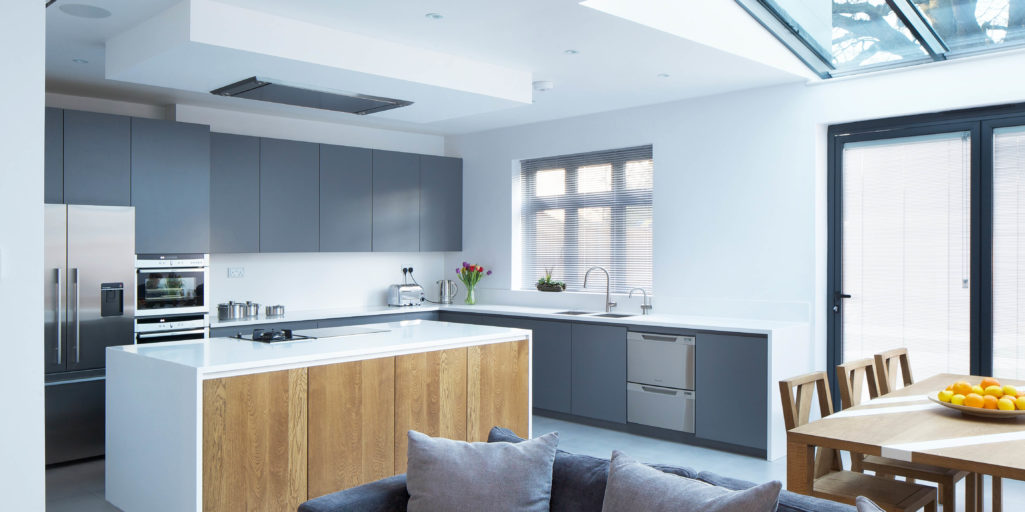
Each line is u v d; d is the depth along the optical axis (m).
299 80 4.31
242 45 3.68
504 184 7.21
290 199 6.17
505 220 7.20
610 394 5.66
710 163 5.71
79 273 4.82
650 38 4.18
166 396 3.33
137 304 5.11
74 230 4.79
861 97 4.94
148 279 5.18
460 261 7.63
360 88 4.51
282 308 6.27
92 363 4.89
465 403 4.27
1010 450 2.43
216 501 3.21
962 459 2.33
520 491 2.30
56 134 4.78
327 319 6.14
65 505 3.98
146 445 3.50
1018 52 4.29
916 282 4.84
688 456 4.91
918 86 4.69
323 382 3.61
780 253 5.34
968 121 4.59
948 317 4.70
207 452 3.19
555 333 6.05
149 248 5.20
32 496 2.56
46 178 4.74
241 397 3.30
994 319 4.52
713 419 5.05
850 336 5.14
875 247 5.02
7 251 2.51
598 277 6.62
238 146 5.86
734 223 5.58
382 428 3.85
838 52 4.81
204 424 3.18
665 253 5.99
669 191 5.96
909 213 4.86
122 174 5.07
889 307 4.96
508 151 7.18
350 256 7.05
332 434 3.64
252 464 3.34
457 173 7.54
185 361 3.31
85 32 4.06
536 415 6.27
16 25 2.54
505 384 4.51
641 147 6.30
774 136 5.36
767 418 4.77
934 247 4.76
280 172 6.11
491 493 2.29
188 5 3.53
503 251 7.23
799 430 2.74
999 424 2.80
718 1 4.41
